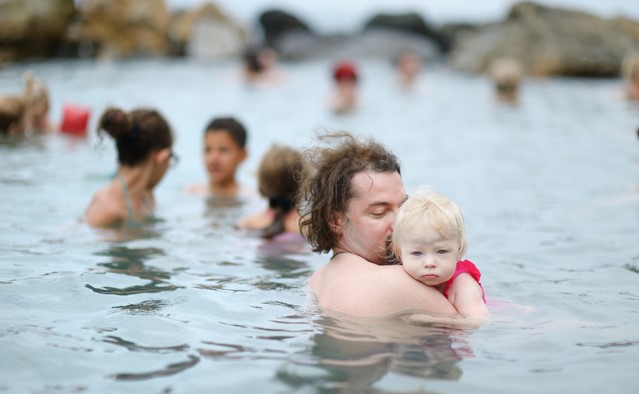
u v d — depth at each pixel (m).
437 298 3.46
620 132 10.55
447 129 10.87
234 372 2.87
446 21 29.69
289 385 2.75
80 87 13.72
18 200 6.20
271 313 3.57
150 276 4.27
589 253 4.94
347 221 3.64
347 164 3.62
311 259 4.78
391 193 3.59
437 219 3.36
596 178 7.61
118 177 5.69
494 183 7.41
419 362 2.97
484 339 3.22
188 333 3.30
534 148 9.38
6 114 8.95
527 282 4.27
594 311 3.70
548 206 6.43
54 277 4.13
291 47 26.08
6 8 17.72
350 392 2.69
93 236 5.20
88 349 3.10
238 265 4.61
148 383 2.78
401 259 3.49
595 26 19.97
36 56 18.05
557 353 3.09
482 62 19.45
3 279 4.07
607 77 18.67
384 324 3.37
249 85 15.48
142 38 20.64
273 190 5.37
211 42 21.91
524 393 2.71
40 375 2.84
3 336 3.20
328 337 3.22
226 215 6.04
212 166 6.81
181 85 14.94
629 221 5.80
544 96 14.77
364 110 12.66
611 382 2.80
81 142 8.94
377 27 28.11
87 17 20.02
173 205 6.36
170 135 5.78
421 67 21.41
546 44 19.05
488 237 5.39
